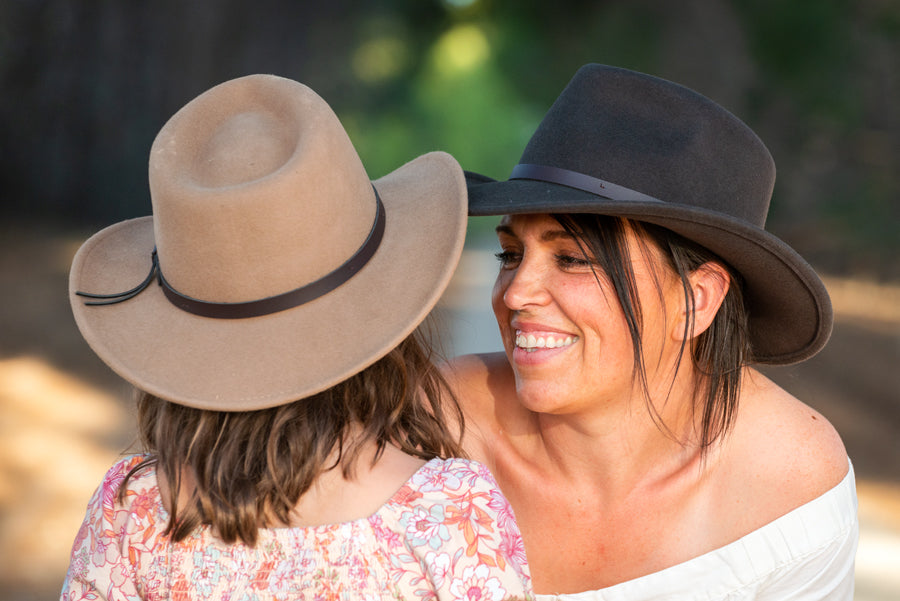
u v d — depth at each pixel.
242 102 2.24
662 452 2.83
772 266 2.61
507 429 3.01
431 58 42.88
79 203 20.28
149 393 2.28
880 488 7.48
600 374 2.63
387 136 40.94
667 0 27.52
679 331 2.71
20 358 10.33
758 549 2.78
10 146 19.66
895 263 19.52
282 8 26.02
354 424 2.21
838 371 11.38
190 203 2.07
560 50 38.88
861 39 23.61
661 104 2.60
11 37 19.02
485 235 24.05
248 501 2.05
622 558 2.90
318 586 2.04
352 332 2.15
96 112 20.08
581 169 2.57
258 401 2.06
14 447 7.56
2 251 16.61
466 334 10.65
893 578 5.79
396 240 2.33
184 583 2.10
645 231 2.57
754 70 24.95
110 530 2.21
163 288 2.24
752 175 2.65
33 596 5.08
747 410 2.87
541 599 2.96
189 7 20.81
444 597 2.07
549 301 2.62
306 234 2.12
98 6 19.55
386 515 2.11
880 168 22.36
